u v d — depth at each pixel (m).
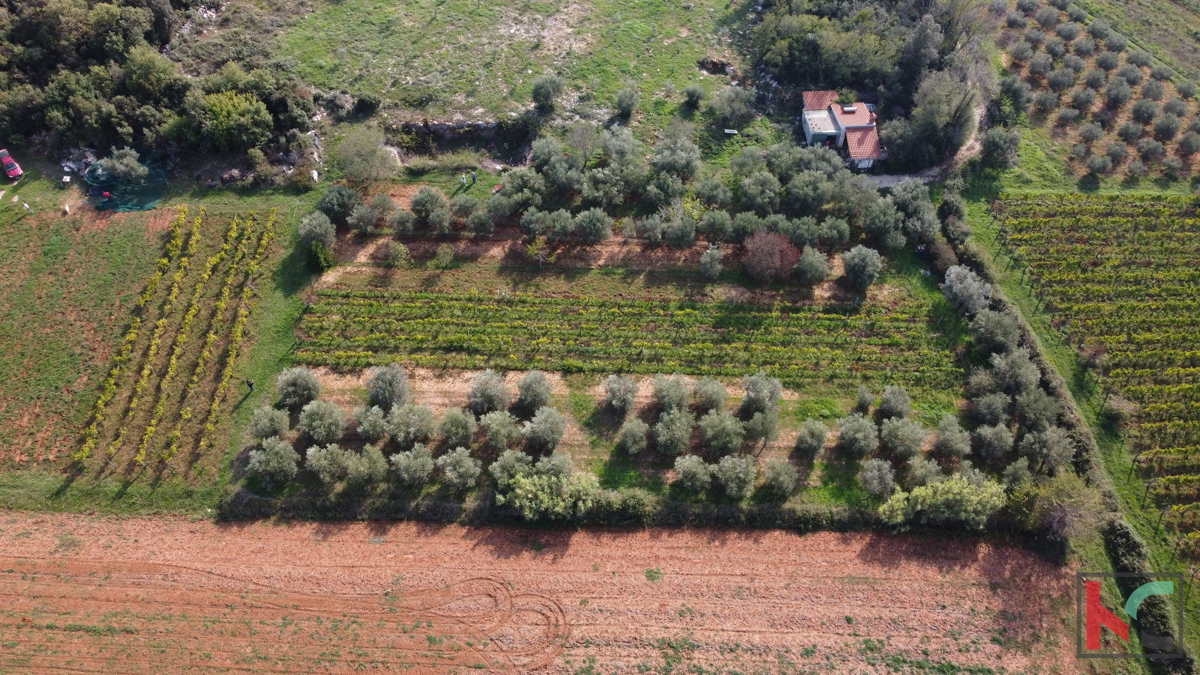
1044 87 78.12
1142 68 81.12
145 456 49.47
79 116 63.25
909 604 45.00
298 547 46.34
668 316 58.16
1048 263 62.16
